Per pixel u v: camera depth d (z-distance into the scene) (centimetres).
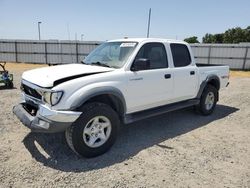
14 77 1408
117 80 421
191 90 582
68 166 371
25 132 492
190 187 330
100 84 396
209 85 648
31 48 2936
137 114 478
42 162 380
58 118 358
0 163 372
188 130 544
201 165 388
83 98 372
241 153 436
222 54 2644
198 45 2686
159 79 493
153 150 436
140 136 501
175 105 558
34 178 337
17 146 430
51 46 2877
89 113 384
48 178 338
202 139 495
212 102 664
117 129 426
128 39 507
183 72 548
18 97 809
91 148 395
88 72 409
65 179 337
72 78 390
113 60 470
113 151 427
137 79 451
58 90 361
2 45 3008
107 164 382
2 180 329
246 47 2556
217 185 337
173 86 529
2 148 421
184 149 445
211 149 448
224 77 694
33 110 408
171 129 548
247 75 2166
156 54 504
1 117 579
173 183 337
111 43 525
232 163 399
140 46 470
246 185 339
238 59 2609
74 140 378
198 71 595
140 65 436
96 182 333
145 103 478
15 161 380
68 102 364
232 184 341
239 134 529
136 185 329
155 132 526
